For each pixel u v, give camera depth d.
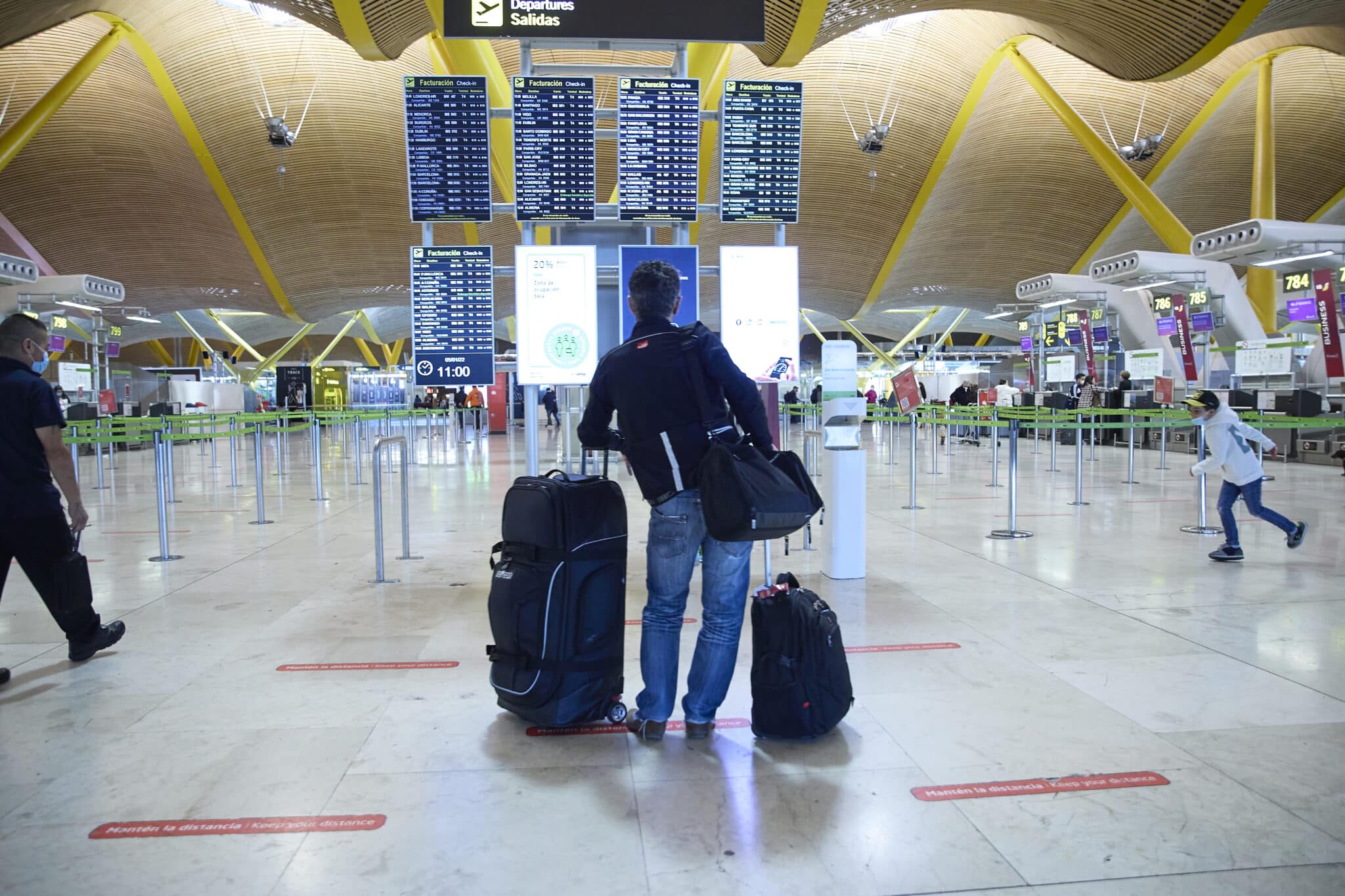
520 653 3.40
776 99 6.62
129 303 40.09
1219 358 23.56
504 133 15.13
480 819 2.74
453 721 3.61
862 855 2.49
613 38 5.73
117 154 28.59
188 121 27.22
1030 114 29.70
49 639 4.90
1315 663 4.23
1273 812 2.72
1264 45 25.91
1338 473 14.34
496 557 7.36
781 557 7.26
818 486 11.33
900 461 17.72
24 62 24.86
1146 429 21.69
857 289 41.22
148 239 33.34
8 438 4.12
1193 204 33.50
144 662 4.45
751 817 2.74
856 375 6.44
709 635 3.35
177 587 6.25
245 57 25.84
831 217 34.22
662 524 3.29
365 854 2.52
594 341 6.62
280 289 37.97
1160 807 2.77
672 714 3.65
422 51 26.31
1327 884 2.32
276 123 25.77
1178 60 15.72
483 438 28.03
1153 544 7.74
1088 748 3.23
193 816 2.76
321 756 3.24
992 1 16.28
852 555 6.31
